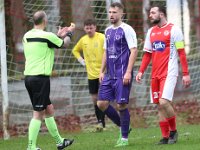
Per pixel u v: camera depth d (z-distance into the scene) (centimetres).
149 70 4150
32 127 2438
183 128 3403
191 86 4316
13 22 3797
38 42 2419
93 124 3756
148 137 3014
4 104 3303
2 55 3281
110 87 2636
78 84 3991
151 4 4334
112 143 2800
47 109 2478
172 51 2534
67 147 2703
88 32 3447
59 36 2506
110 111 2733
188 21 5075
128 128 2639
